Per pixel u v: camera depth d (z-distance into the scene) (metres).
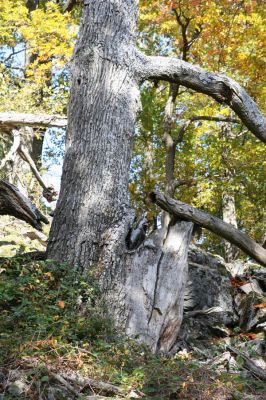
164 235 8.32
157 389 5.85
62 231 8.08
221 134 19.23
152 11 16.08
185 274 8.12
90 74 8.40
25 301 6.82
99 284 7.71
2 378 5.56
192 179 18.53
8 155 10.07
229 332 9.01
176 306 7.95
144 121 17.12
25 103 14.86
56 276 7.65
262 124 9.59
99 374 5.94
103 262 7.82
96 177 8.13
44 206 14.94
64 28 15.16
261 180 21.09
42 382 5.57
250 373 6.64
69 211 8.09
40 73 15.57
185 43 15.66
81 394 5.56
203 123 18.53
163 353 7.62
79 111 8.36
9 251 10.31
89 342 6.73
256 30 15.12
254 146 18.52
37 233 11.91
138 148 20.39
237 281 10.09
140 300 7.82
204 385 5.92
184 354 7.29
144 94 16.41
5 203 8.73
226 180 18.92
